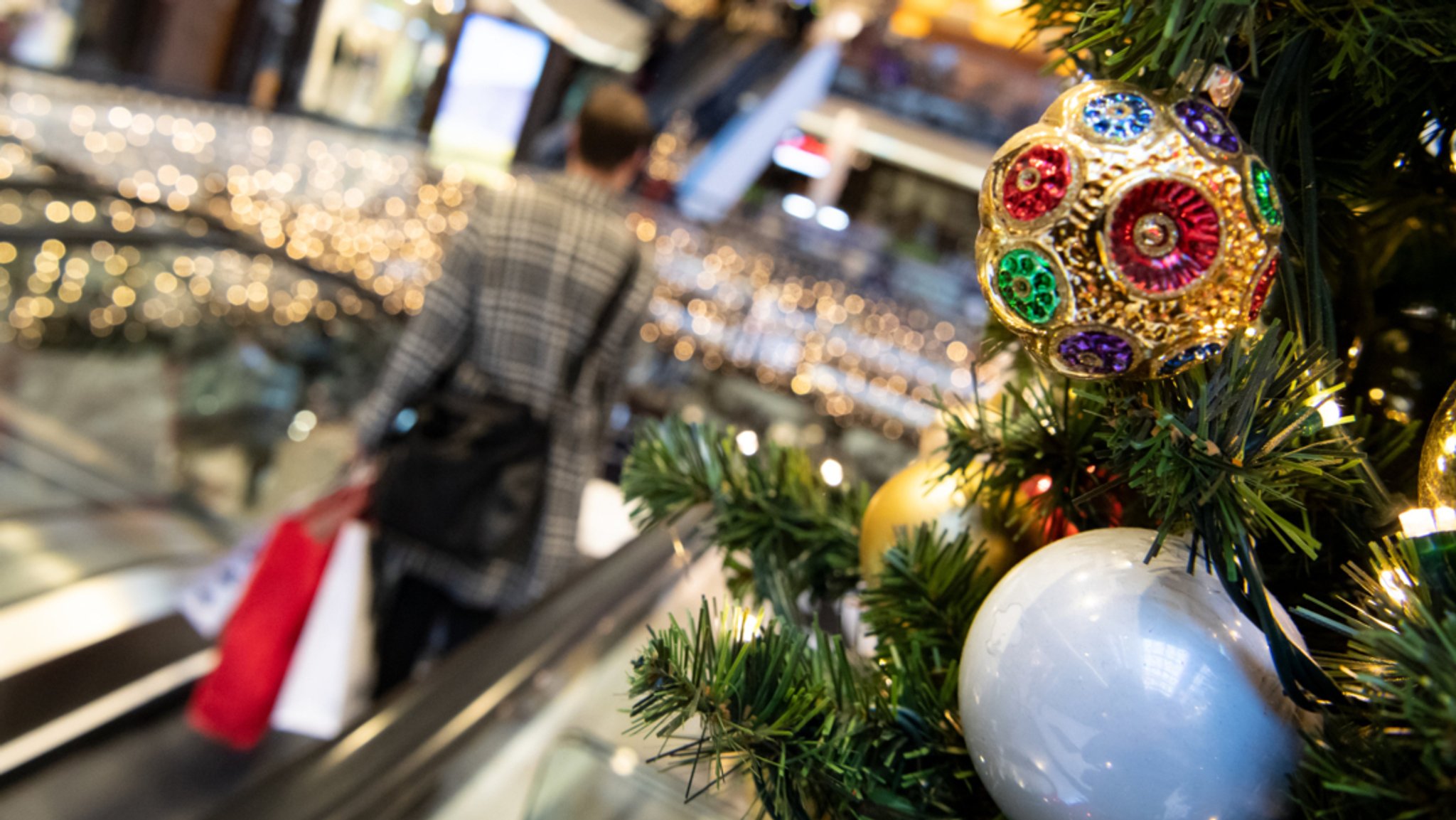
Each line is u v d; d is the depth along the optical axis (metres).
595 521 4.67
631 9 12.25
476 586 3.22
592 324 3.25
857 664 0.73
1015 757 0.50
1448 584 0.44
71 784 3.25
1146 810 0.48
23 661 3.46
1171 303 0.46
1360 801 0.44
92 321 5.25
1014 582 0.53
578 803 1.25
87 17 9.59
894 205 12.24
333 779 1.71
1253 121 0.56
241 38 10.67
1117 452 0.51
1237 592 0.48
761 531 0.83
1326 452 0.50
